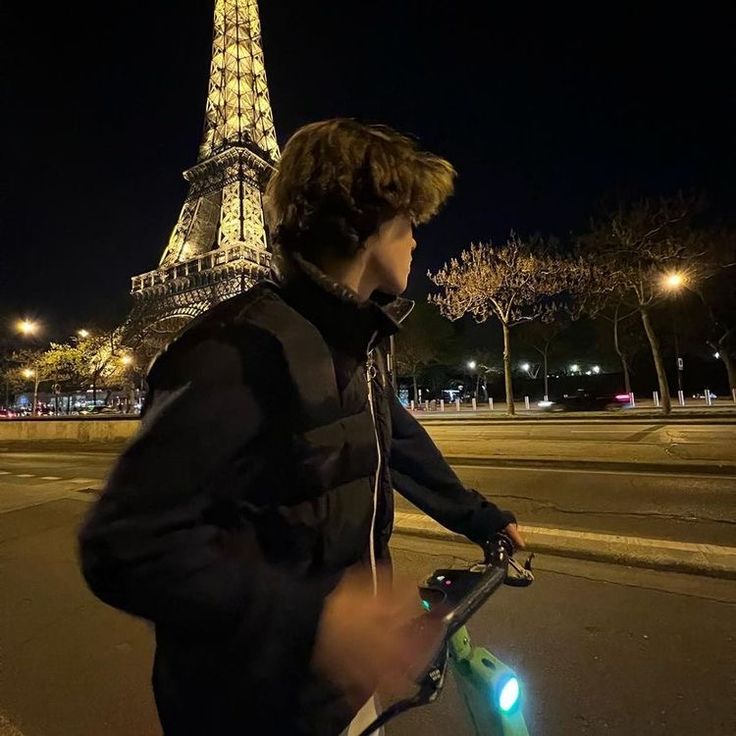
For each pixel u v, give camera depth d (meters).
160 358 0.88
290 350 0.90
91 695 2.95
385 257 1.10
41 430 23.20
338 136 1.07
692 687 2.71
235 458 0.85
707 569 4.24
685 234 24.27
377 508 1.11
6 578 4.82
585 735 2.39
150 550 0.76
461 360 59.81
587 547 4.80
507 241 28.44
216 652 0.86
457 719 2.58
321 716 0.86
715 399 41.19
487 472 9.15
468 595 1.16
